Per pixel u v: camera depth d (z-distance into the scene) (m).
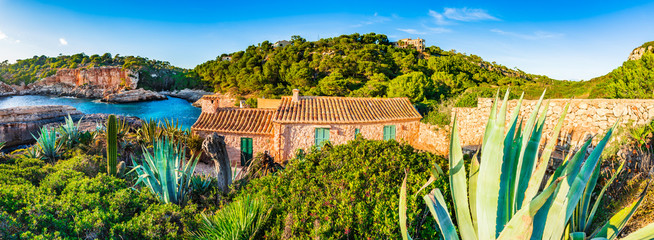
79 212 5.00
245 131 17.86
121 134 15.36
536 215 3.43
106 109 70.50
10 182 6.69
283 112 18.55
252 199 5.67
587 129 9.30
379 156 6.32
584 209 4.30
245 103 60.41
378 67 74.50
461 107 16.86
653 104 7.99
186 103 89.81
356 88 65.25
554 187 2.73
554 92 23.59
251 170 10.62
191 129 18.11
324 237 4.21
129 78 119.06
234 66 100.19
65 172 7.77
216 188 8.23
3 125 17.20
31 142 18.34
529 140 3.71
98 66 131.25
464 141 15.58
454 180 3.75
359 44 111.06
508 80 59.84
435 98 40.69
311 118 17.98
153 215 5.34
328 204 5.02
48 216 4.55
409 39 138.00
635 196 5.65
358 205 4.64
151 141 16.56
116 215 5.16
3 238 3.89
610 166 7.08
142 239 4.81
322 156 6.95
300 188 5.61
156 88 121.69
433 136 19.02
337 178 5.70
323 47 109.94
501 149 3.27
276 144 17.52
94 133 15.03
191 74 123.81
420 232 4.57
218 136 8.28
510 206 3.55
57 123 20.42
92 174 9.68
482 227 3.50
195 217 5.69
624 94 16.12
